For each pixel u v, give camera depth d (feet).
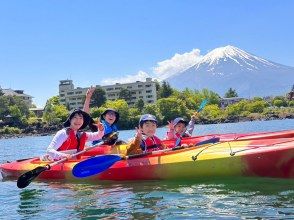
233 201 7.65
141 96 175.42
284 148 8.68
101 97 154.81
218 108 161.89
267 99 203.72
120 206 7.96
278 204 7.20
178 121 13.41
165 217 6.95
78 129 11.76
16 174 12.56
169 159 9.94
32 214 7.87
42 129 133.90
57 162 10.18
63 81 183.11
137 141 10.75
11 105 142.72
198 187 9.06
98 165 10.25
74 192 9.66
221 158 9.30
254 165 8.98
